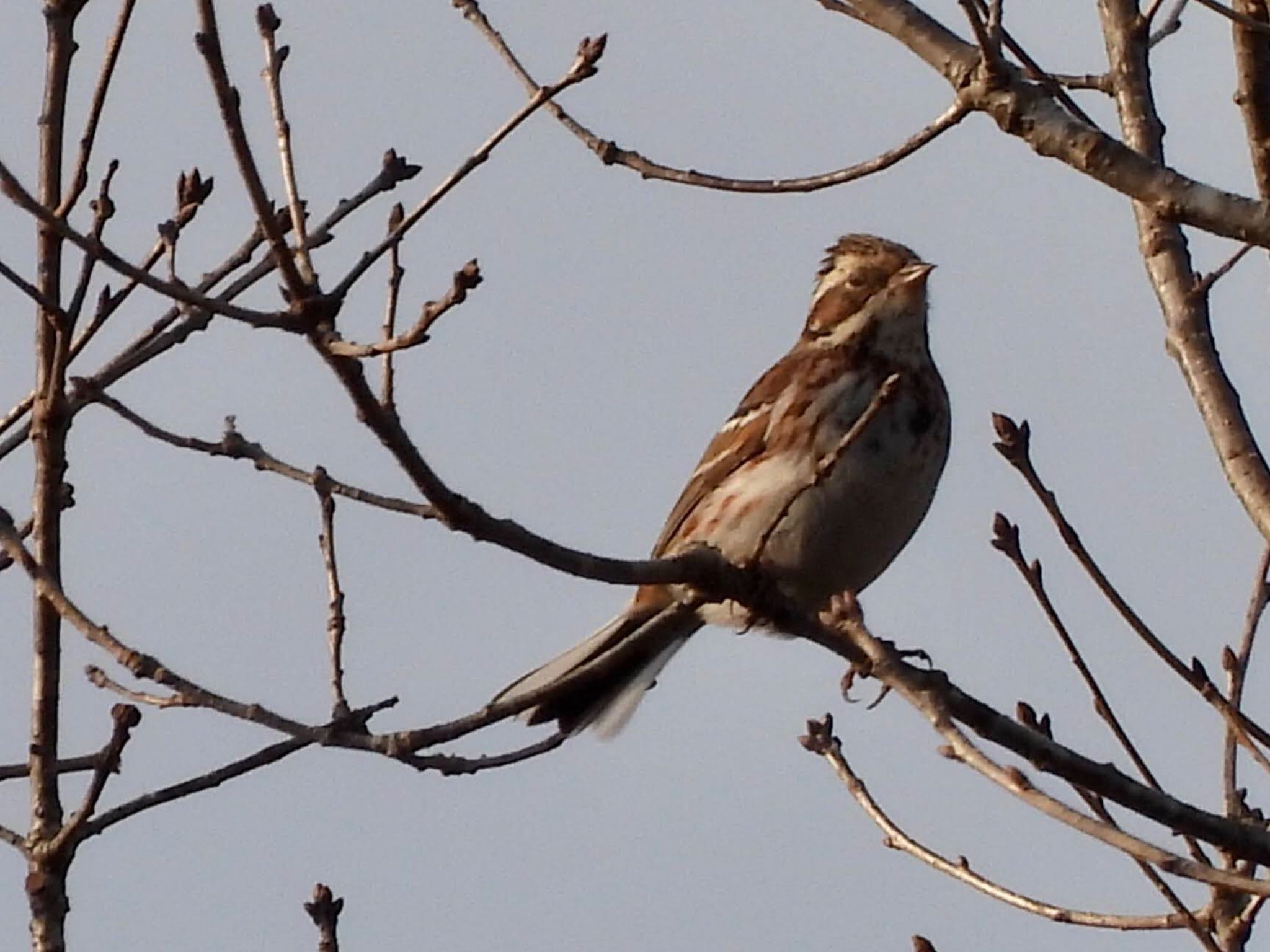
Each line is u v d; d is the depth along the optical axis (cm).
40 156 1161
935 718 1007
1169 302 1303
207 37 809
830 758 1214
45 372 1166
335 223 1209
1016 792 977
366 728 1070
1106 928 1108
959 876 1152
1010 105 1018
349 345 879
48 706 1152
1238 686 1150
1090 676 1123
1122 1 1314
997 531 1123
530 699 1093
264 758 1106
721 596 1130
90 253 904
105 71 1113
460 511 980
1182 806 1057
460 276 866
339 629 1078
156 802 1113
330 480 1055
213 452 1073
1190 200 993
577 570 1045
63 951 1112
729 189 1151
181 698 1050
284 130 982
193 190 1140
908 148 1092
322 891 1135
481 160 967
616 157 1177
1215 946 1084
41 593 1104
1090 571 1109
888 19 1046
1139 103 1303
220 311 880
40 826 1134
